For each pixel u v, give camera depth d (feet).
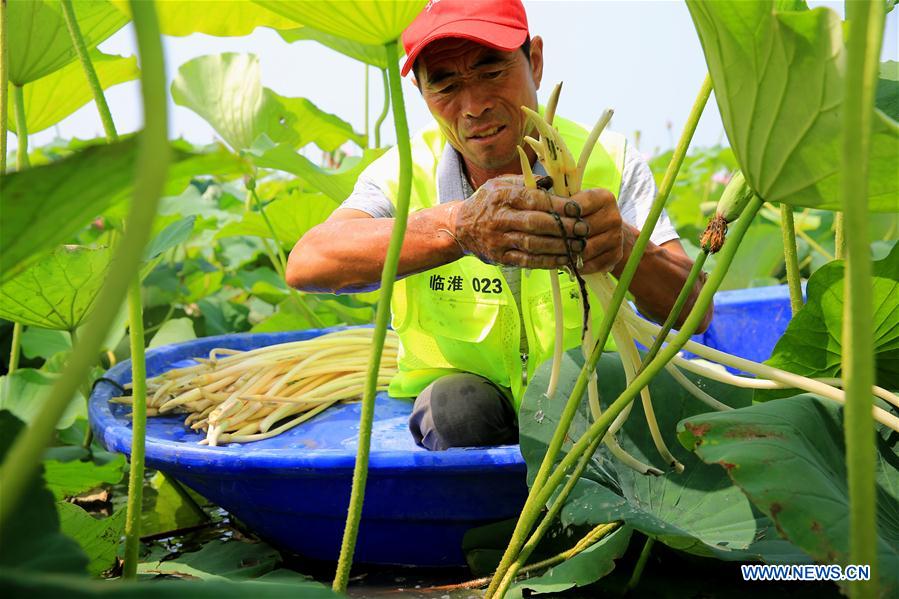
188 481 6.18
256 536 6.89
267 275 12.72
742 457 3.67
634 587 5.07
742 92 3.19
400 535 5.80
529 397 5.24
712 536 4.70
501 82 6.06
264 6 3.37
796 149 3.17
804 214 14.24
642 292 5.79
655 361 3.80
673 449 5.24
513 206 4.50
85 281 5.93
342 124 11.53
